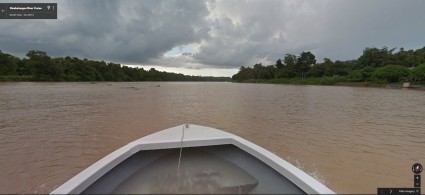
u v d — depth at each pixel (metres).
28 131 7.48
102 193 2.12
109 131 7.57
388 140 6.71
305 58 78.50
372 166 4.76
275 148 5.94
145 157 2.93
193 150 3.21
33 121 9.19
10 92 24.30
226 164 2.79
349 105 15.38
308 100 18.98
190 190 2.16
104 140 6.48
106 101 17.19
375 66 58.75
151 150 3.12
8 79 53.19
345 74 67.69
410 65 56.75
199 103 16.42
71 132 7.37
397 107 14.41
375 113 11.93
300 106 14.80
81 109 12.74
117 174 2.46
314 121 9.66
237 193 2.14
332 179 4.16
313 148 5.95
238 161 2.87
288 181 2.37
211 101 17.91
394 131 7.84
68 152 5.45
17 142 6.22
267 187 2.26
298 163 4.90
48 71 61.72
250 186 2.28
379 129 8.18
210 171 2.59
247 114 11.45
